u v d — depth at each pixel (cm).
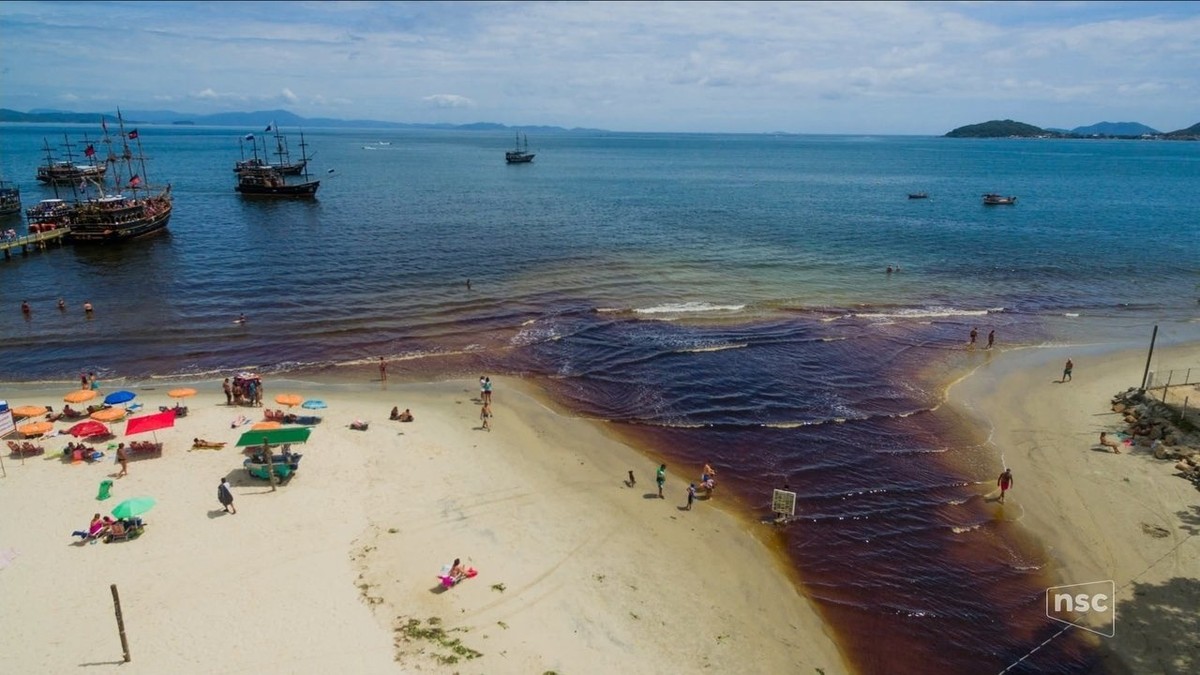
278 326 5294
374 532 2733
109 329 5194
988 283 7125
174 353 4753
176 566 2473
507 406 4016
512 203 12338
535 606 2361
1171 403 3834
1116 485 3234
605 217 10806
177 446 3406
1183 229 10419
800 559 2719
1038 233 10025
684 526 2894
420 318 5531
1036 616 2430
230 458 3300
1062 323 5806
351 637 2158
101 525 2622
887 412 4022
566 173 19962
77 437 3466
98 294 6109
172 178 16312
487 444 3544
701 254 8144
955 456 3528
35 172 17025
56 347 4828
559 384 4347
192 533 2675
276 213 10762
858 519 2983
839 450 3578
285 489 3028
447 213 10850
